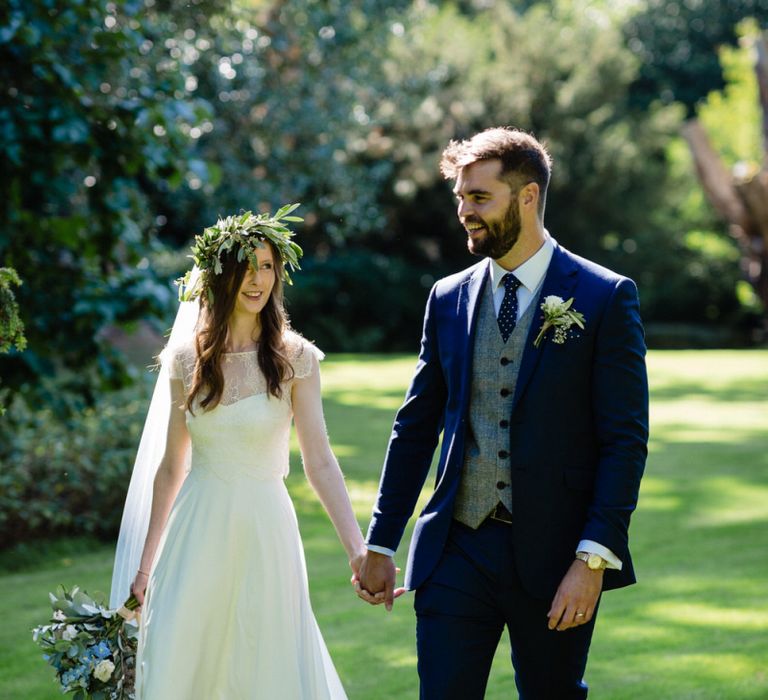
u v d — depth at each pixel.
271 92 16.25
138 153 8.04
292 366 3.97
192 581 3.81
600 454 3.45
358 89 19.02
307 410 4.02
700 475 11.61
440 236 33.44
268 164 17.05
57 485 9.53
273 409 3.93
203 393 3.89
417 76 26.91
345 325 31.81
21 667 5.70
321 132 17.36
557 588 3.44
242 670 3.83
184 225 18.66
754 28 39.66
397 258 32.97
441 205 32.12
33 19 7.52
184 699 3.75
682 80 45.50
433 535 3.61
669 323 34.72
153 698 3.71
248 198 16.25
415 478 3.79
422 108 30.36
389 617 6.64
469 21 39.12
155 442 4.24
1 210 7.84
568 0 42.34
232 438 3.89
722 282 34.34
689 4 45.34
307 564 8.12
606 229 34.62
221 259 3.89
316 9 16.81
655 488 10.92
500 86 32.53
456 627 3.51
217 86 15.57
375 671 5.52
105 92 9.35
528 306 3.59
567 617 3.30
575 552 3.39
